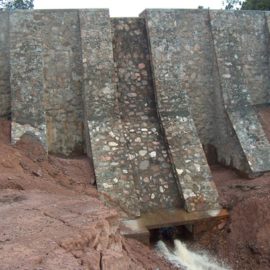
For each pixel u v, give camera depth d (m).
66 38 11.34
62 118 11.22
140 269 6.05
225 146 11.91
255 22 13.12
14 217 5.98
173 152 10.47
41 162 9.75
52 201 6.99
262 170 10.61
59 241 5.08
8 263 4.43
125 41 11.74
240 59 12.42
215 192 10.01
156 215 9.59
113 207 9.27
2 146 9.57
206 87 12.42
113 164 9.88
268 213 8.74
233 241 8.85
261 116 12.48
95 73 10.95
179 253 8.95
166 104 11.16
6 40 11.15
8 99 11.10
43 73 10.98
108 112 10.70
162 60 11.48
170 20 11.88
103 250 5.52
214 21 12.48
